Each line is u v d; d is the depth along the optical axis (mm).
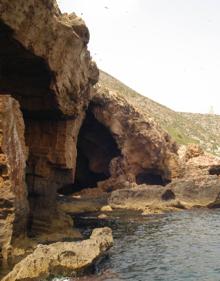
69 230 38938
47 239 33562
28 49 33719
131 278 24531
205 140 153625
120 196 60344
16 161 30031
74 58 41844
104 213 54219
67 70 40875
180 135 142750
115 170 69875
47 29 35156
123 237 37844
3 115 28188
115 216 51750
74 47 40812
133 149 71875
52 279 23062
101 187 69000
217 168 73000
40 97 40375
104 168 72438
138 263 28203
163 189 62094
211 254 31047
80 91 46000
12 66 36875
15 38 32062
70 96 43094
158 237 38000
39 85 39281
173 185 62625
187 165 74625
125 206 59156
